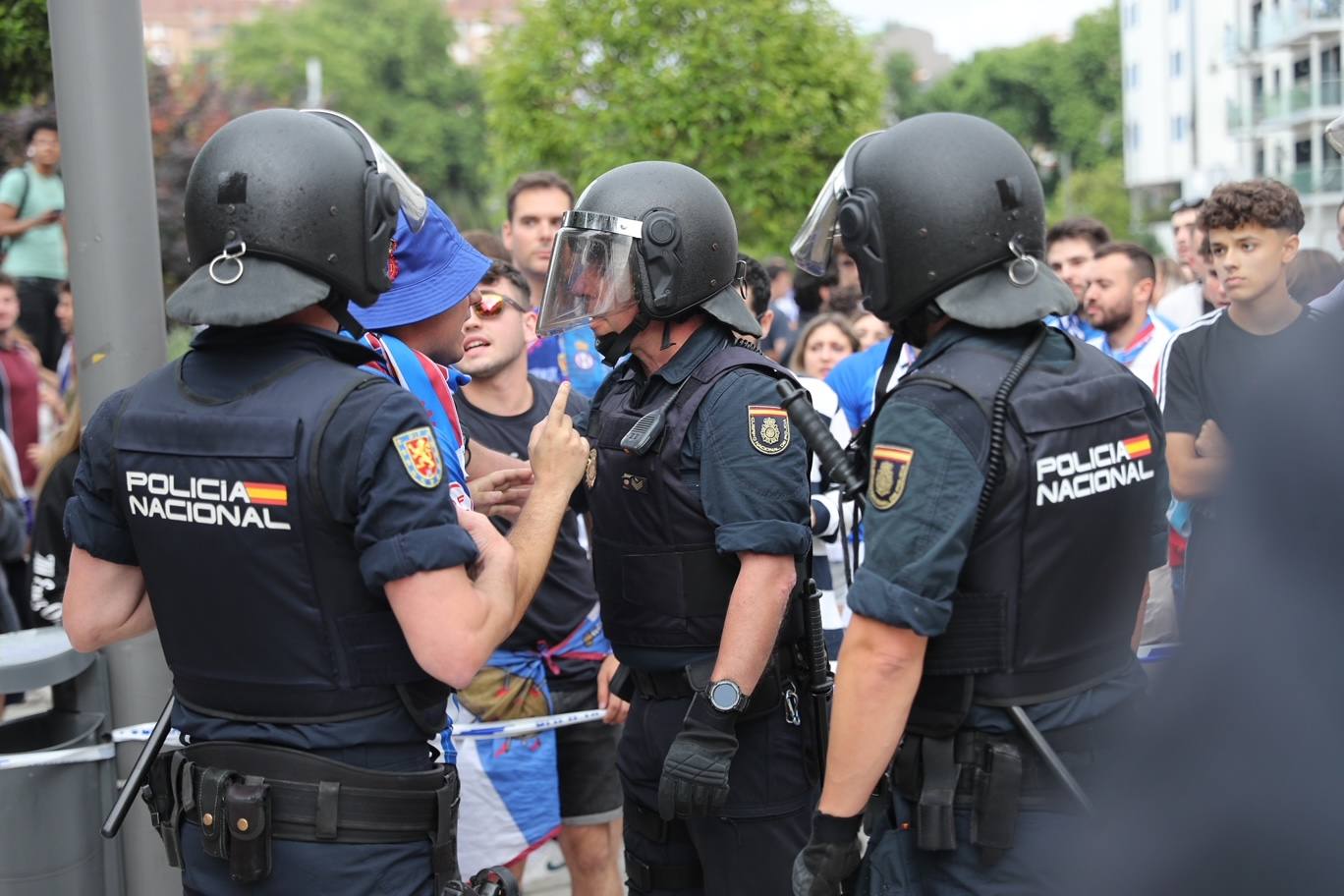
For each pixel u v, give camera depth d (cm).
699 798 232
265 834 191
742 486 236
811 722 258
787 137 1183
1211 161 3731
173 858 209
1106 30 6200
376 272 203
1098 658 201
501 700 325
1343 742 110
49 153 721
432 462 190
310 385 192
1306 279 416
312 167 194
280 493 188
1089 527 196
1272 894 115
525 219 459
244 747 196
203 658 200
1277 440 110
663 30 1181
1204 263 526
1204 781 118
